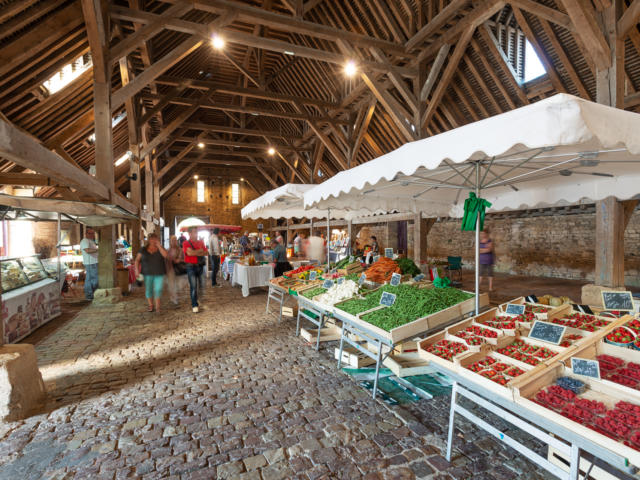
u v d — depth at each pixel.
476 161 2.66
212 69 11.40
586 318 2.48
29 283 4.91
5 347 2.72
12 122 5.41
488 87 6.90
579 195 3.43
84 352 3.90
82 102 6.50
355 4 7.66
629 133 1.69
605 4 4.31
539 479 1.81
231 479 1.84
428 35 6.68
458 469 1.90
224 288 8.59
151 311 5.96
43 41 4.44
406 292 3.36
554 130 1.49
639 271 8.11
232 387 2.97
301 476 1.87
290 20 6.45
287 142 15.02
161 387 2.98
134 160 8.75
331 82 10.97
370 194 4.21
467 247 12.37
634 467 1.24
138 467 1.95
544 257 10.19
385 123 9.80
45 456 2.04
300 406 2.63
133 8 5.91
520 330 2.39
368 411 2.54
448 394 2.78
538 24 5.50
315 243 13.42
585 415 1.47
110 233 7.16
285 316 5.53
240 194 22.88
